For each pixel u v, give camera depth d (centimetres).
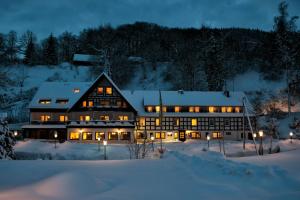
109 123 4753
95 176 1097
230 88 7519
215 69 7069
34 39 11038
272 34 7731
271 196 809
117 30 12412
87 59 9775
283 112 6094
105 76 4934
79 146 3766
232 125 5281
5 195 860
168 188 919
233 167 1129
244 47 9806
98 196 837
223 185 933
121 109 4916
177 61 8694
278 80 7369
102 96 4925
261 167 1104
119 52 9000
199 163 1270
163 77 8562
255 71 8169
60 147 3591
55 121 4997
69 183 938
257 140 4738
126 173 1156
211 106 5291
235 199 792
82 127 4703
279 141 4078
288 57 6681
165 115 5141
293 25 7038
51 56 10100
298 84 6688
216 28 11162
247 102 5488
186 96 5481
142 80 8562
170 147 3712
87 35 11456
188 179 1031
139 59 9500
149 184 977
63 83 5541
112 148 3591
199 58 7994
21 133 5150
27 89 7600
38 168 1298
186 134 5212
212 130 5244
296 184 915
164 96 5447
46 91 5294
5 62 8319
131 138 4750
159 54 9631
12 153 2225
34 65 9756
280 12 7150
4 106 6719
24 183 1015
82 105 4903
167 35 12000
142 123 5128
